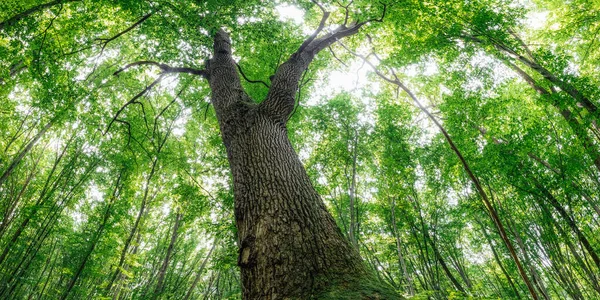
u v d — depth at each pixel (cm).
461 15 661
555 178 673
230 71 507
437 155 897
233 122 393
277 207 262
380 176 899
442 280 1157
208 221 902
